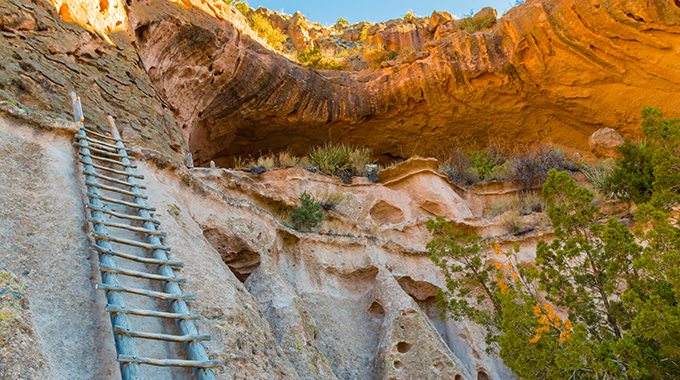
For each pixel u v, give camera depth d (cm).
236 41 1259
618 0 1262
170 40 1081
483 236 1009
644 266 498
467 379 630
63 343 286
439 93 1538
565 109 1501
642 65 1319
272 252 678
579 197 587
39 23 682
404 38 2120
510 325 527
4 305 251
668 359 454
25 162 392
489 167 1416
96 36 785
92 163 432
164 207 469
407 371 611
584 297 572
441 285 844
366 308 720
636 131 1417
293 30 2797
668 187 632
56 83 631
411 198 1138
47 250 336
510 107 1548
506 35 1482
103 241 351
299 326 512
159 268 366
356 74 1620
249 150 1566
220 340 351
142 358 275
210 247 477
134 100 780
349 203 1066
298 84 1430
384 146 1662
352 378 611
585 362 498
